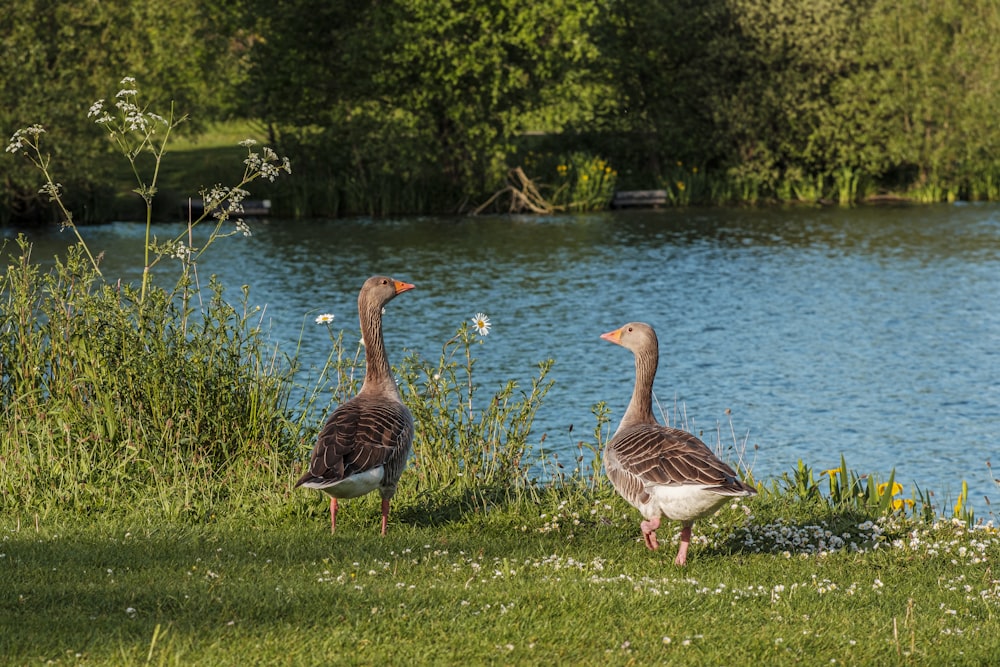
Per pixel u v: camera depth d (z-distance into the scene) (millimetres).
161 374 12047
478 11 50062
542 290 32562
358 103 52688
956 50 55312
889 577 8953
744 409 20906
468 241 42875
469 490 11578
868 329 27750
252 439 12086
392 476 9648
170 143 60156
